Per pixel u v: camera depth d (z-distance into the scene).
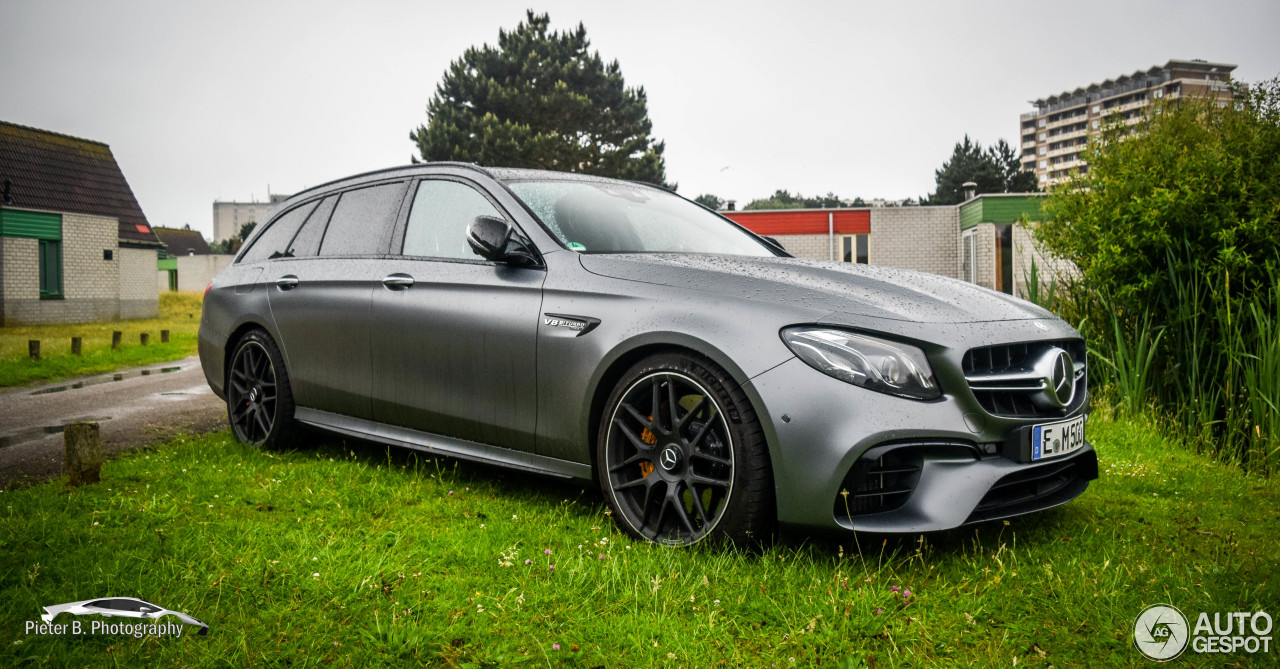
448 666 1.95
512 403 3.18
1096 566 2.59
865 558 2.63
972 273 22.72
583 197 3.62
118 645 2.01
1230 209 4.67
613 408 2.87
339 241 4.14
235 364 4.56
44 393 7.66
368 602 2.27
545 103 32.09
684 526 2.75
